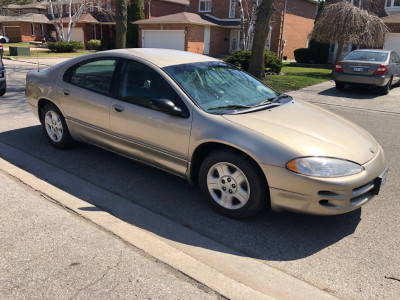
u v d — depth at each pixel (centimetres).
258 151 313
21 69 1664
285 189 309
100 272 259
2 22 4594
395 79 1285
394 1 2447
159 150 383
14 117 714
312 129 343
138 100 395
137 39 3173
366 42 1820
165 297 237
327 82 1514
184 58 429
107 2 3916
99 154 514
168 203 379
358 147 335
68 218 332
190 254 293
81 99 452
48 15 4581
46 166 461
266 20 1377
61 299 231
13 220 324
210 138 337
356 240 321
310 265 284
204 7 3209
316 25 1945
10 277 250
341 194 303
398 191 427
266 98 420
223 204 351
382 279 268
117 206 365
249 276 267
